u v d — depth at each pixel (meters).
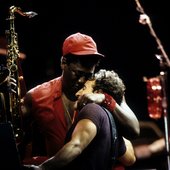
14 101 5.80
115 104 5.05
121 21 11.36
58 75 11.10
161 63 7.76
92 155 4.81
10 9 6.06
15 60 5.92
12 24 6.04
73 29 11.23
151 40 11.34
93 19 11.28
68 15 11.16
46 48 11.12
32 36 11.07
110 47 11.43
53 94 5.86
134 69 11.48
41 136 5.99
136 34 11.39
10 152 4.54
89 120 4.77
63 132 5.80
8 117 5.87
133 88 11.48
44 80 11.04
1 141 4.53
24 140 5.97
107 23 11.35
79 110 5.03
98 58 5.48
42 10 10.95
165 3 11.22
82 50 5.43
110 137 4.95
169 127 8.60
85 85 5.21
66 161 4.68
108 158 4.95
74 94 5.75
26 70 11.02
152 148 9.09
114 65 11.48
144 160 9.06
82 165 4.82
